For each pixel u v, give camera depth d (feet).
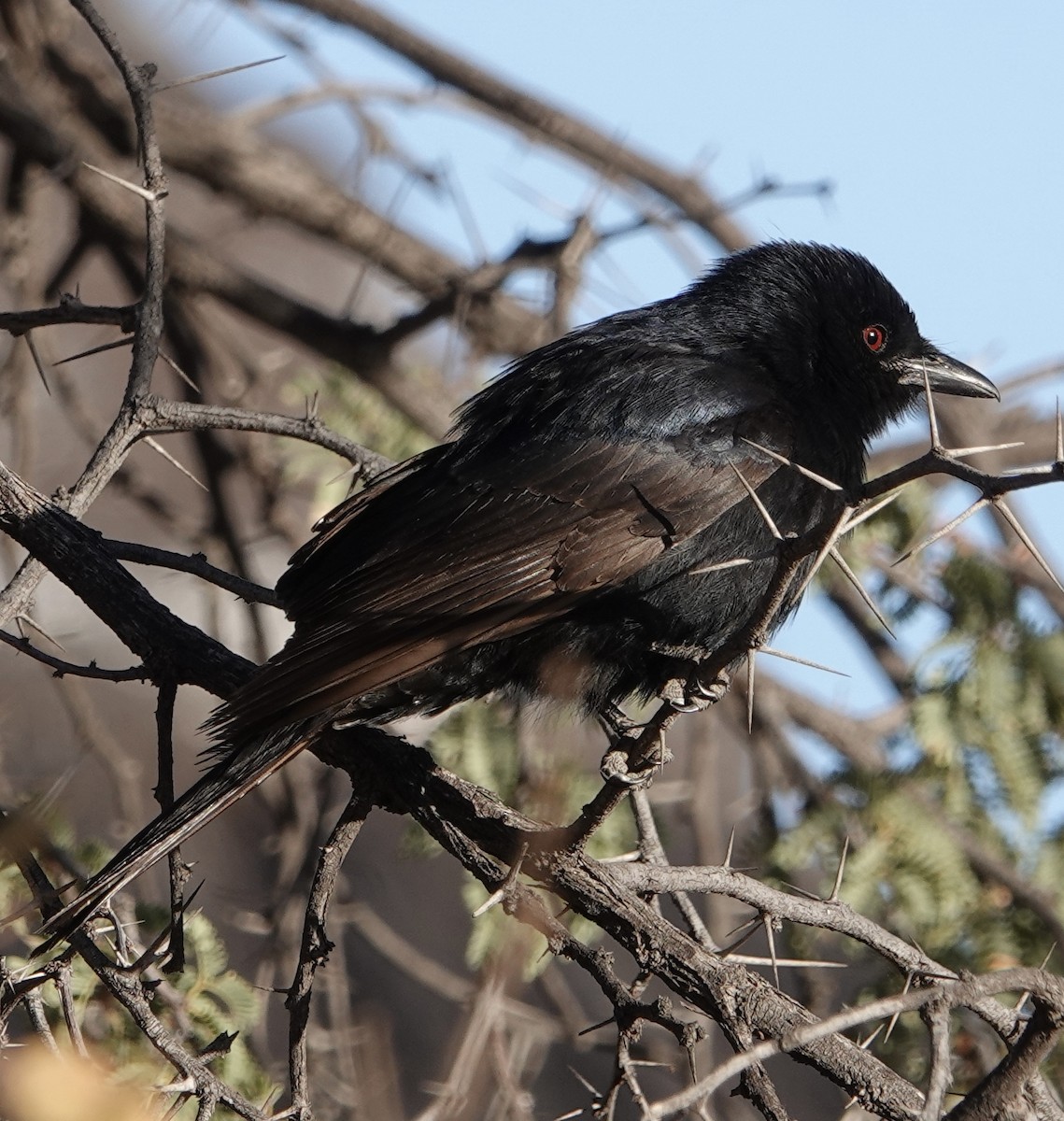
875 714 41.81
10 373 46.29
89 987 27.66
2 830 25.23
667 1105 17.17
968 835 36.70
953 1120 19.34
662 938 24.17
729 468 32.37
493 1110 33.24
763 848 39.27
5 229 46.68
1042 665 37.52
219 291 45.37
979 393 37.91
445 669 31.48
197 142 48.57
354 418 45.24
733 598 32.42
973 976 19.02
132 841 25.53
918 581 39.73
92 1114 20.88
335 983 37.63
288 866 40.60
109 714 67.62
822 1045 22.90
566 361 34.63
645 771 24.02
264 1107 27.40
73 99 48.73
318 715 27.09
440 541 30.89
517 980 34.55
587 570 30.81
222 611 59.41
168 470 69.67
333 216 48.39
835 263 37.40
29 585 28.76
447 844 26.23
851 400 37.14
